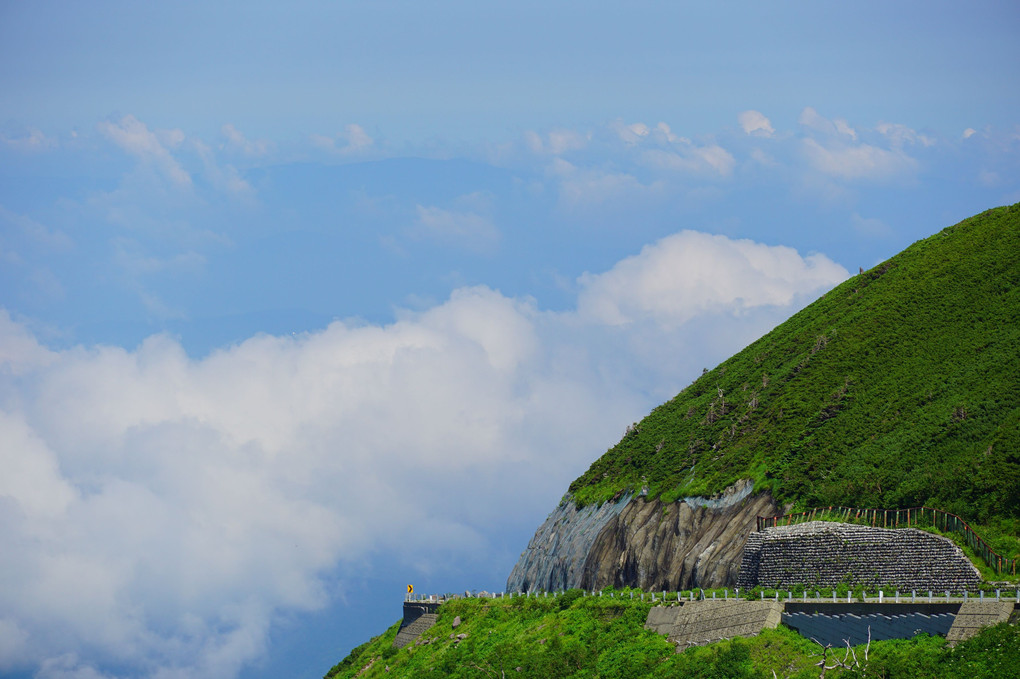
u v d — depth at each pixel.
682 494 122.38
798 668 74.56
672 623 89.31
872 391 122.44
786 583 91.44
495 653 98.56
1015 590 76.50
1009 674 62.97
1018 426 98.62
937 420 107.94
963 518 90.44
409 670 110.38
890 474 103.25
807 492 109.00
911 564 85.19
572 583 126.31
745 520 111.31
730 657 77.31
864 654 72.44
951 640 69.81
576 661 90.38
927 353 123.94
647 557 117.88
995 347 116.50
